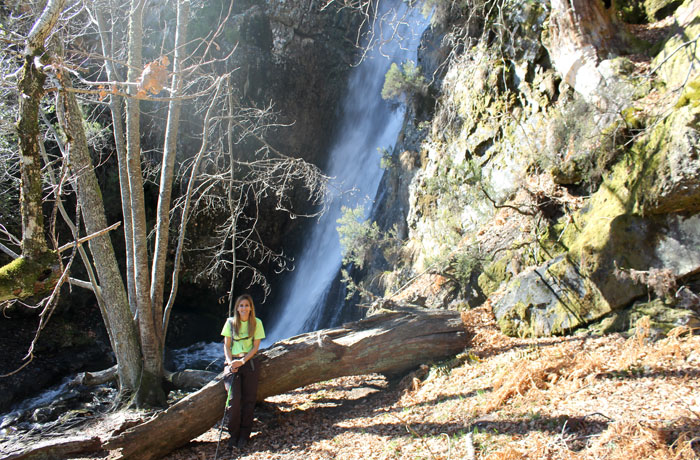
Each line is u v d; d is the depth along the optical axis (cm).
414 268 1129
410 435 493
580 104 757
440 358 685
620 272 591
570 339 600
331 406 668
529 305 683
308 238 1912
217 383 607
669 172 557
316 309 1575
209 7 1616
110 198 1369
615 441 360
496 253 823
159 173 1472
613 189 649
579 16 812
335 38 1902
